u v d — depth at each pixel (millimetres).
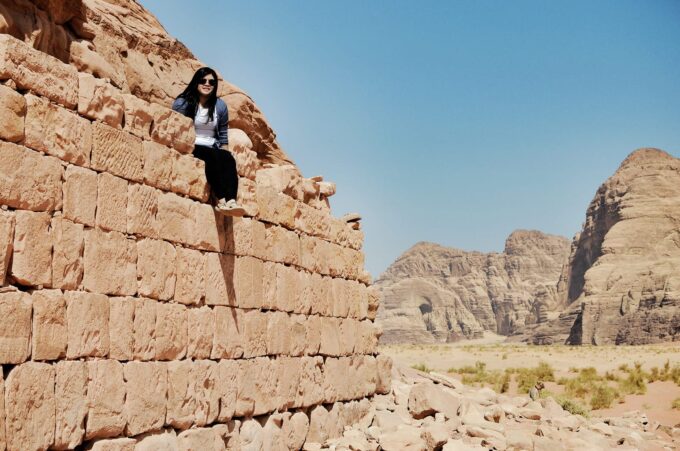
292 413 12383
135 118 8805
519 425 16172
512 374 48250
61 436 7395
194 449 9461
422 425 14539
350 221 15688
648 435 18969
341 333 14367
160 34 13102
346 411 14328
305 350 12859
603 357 78188
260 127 14859
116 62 10719
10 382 6863
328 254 14023
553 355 84438
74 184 7762
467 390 19594
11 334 6898
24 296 7082
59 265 7523
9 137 7039
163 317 9094
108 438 8109
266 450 11273
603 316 186875
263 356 11461
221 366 10273
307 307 12984
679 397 32562
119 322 8312
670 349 96750
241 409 10688
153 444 8711
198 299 9859
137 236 8766
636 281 187625
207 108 10586
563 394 34906
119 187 8445
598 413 29297
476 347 114438
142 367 8633
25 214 7148
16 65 7168
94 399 7863
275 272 11930
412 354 88125
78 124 7863
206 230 10094
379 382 16109
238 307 10789
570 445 14578
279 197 12195
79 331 7723
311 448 12469
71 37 8617
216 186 10266
